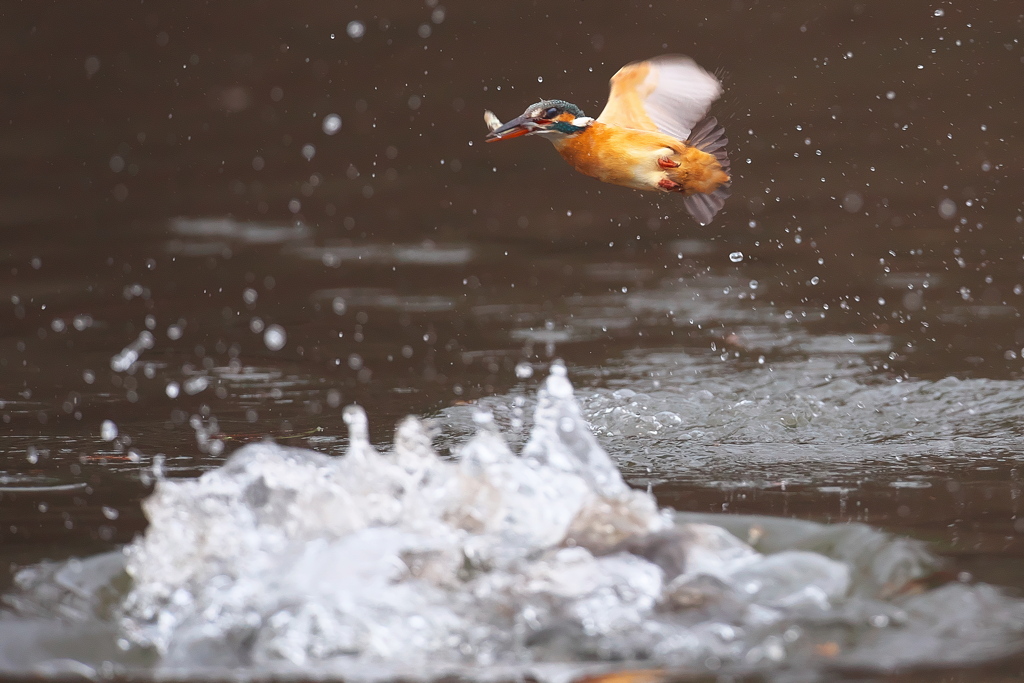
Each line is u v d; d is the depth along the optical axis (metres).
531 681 4.68
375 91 24.06
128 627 5.25
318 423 9.05
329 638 5.05
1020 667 4.63
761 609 5.24
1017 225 15.51
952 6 26.27
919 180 17.86
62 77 25.14
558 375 6.67
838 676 4.62
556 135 7.84
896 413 9.09
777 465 7.85
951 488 7.19
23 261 14.95
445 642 5.03
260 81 24.81
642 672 4.72
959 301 12.41
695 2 27.47
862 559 5.81
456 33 26.56
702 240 15.61
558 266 14.54
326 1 29.33
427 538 5.77
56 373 10.49
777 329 11.63
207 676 4.76
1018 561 5.77
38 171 20.08
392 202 18.19
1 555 6.10
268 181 19.52
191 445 8.45
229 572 5.62
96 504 7.05
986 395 9.47
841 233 15.52
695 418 9.04
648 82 7.91
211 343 11.51
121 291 13.53
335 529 5.89
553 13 27.41
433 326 12.05
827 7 26.61
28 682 4.71
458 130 22.11
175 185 19.28
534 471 6.23
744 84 22.83
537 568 5.58
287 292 13.50
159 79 25.12
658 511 6.33
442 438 8.69
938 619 5.10
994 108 21.14
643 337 11.48
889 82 22.69
